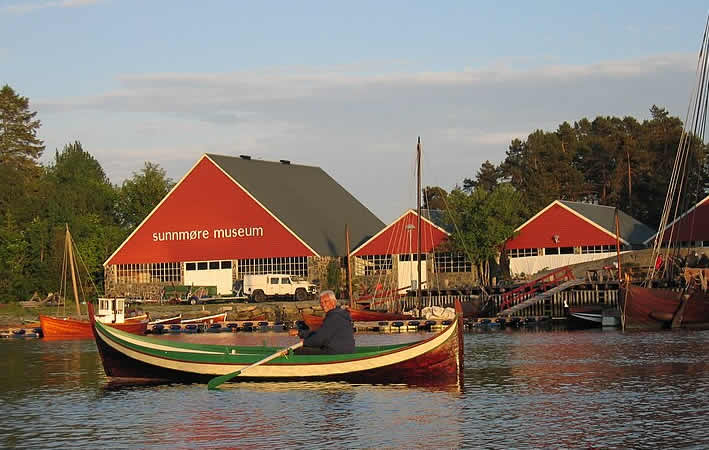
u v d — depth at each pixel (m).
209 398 30.59
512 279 80.56
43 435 25.39
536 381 33.72
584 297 70.44
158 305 84.88
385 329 64.25
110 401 30.67
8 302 93.81
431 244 86.00
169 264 93.88
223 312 74.56
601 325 65.88
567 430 24.86
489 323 67.75
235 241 91.38
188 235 93.19
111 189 125.44
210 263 92.19
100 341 35.00
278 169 102.38
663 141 127.44
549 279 78.81
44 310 82.62
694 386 31.84
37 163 141.25
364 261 89.19
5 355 49.38
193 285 89.88
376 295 77.81
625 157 129.12
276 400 29.88
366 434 24.67
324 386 32.31
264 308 76.25
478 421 26.16
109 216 121.31
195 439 24.58
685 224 81.31
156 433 25.39
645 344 47.97
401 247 87.31
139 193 123.81
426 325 64.44
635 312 59.47
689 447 22.78
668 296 59.72
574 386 32.34
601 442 23.45
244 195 91.19
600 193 132.62
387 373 32.06
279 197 95.00
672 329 59.62
